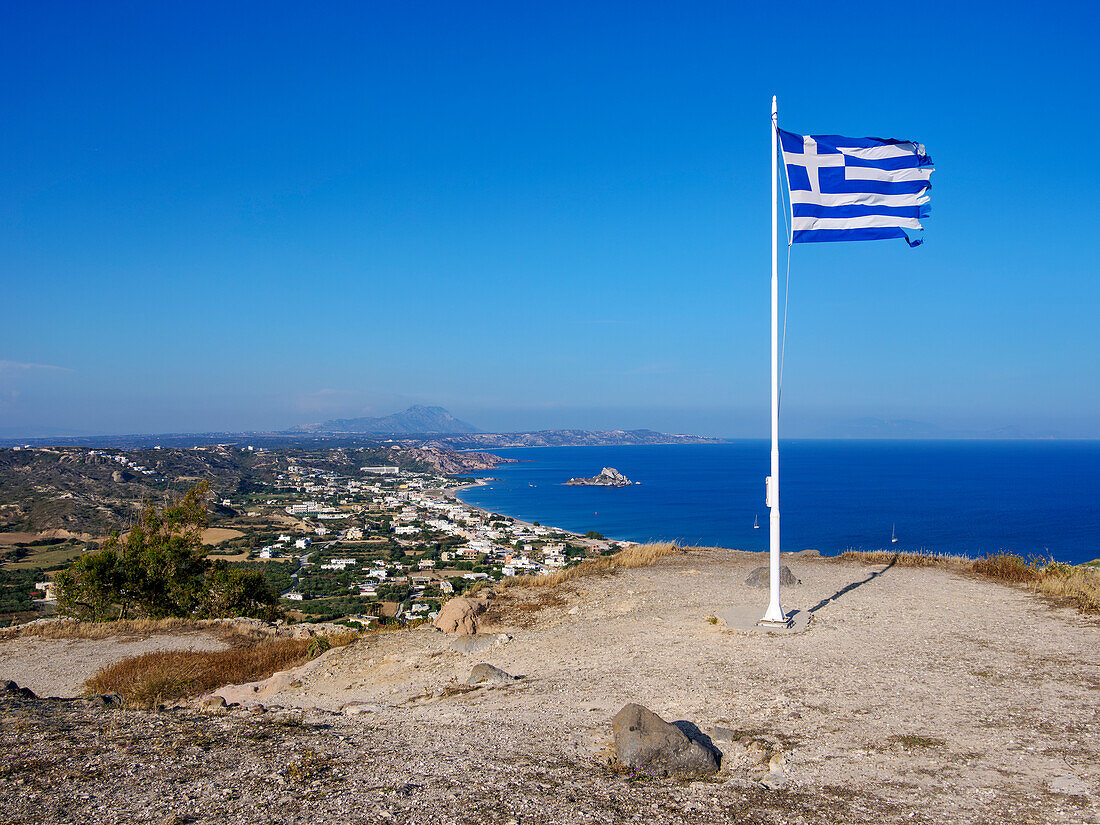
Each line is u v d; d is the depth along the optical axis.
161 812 5.14
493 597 15.45
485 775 5.94
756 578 14.95
